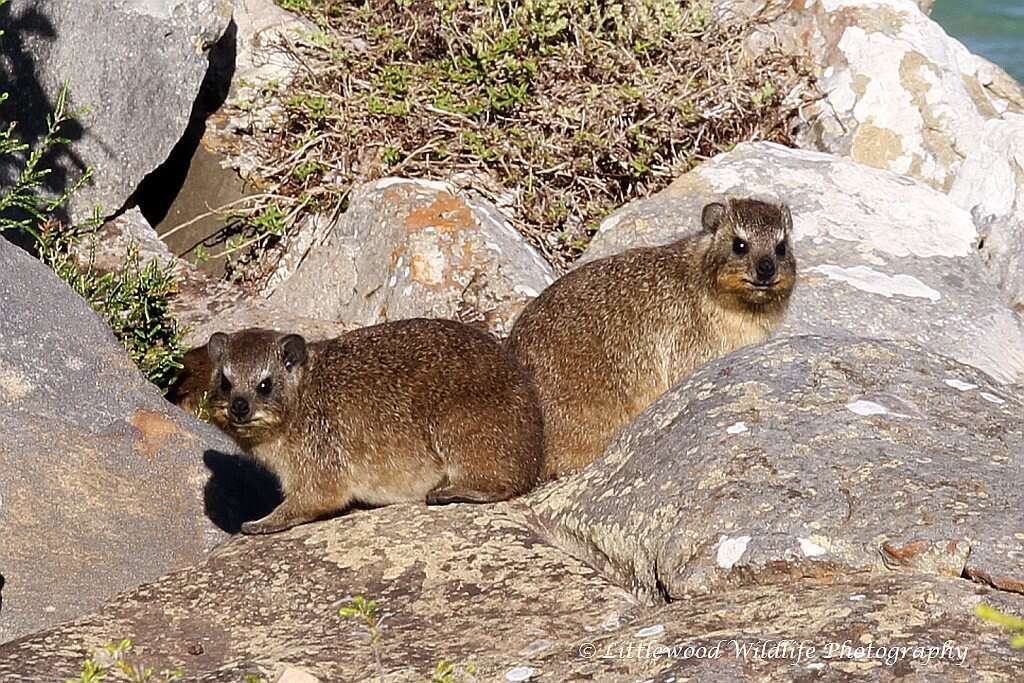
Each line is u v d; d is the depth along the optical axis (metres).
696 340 15.96
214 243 21.83
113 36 20.56
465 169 21.72
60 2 20.05
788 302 16.61
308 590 12.59
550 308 16.12
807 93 23.36
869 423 12.40
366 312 19.97
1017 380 18.30
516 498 13.87
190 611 12.52
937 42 23.86
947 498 11.23
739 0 24.39
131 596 12.79
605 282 16.11
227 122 22.73
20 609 12.95
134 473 13.98
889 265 19.44
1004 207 21.42
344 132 21.94
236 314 20.14
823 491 11.59
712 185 20.59
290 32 23.14
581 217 21.55
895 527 11.03
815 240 19.72
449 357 14.06
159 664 11.67
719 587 11.23
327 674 10.97
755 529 11.34
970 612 10.16
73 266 17.98
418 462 13.92
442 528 13.19
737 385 13.15
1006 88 25.75
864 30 23.50
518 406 14.06
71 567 13.27
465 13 22.48
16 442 13.62
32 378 14.04
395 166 21.75
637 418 13.78
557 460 15.68
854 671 9.62
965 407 12.84
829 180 20.86
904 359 13.46
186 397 17.05
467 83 22.17
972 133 22.88
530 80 22.08
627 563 12.28
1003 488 11.37
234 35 23.05
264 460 14.04
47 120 19.83
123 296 17.39
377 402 13.87
